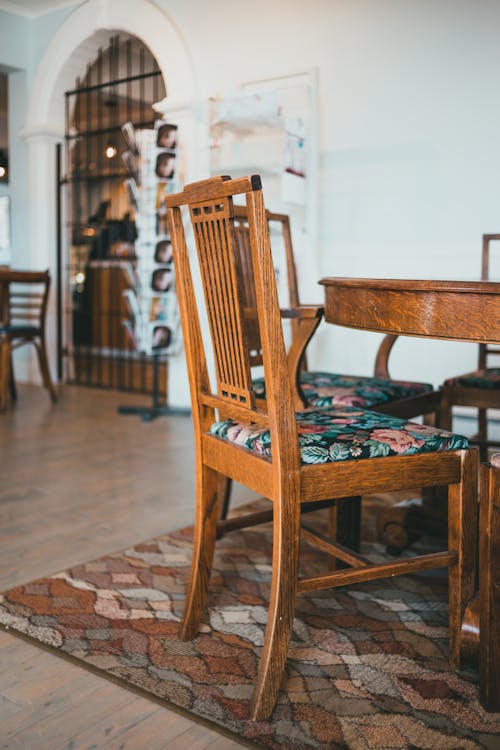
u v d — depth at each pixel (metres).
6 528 2.44
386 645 1.66
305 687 1.48
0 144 9.59
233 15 4.44
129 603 1.87
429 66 3.73
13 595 1.91
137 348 4.43
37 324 5.84
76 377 5.87
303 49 4.18
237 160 4.55
